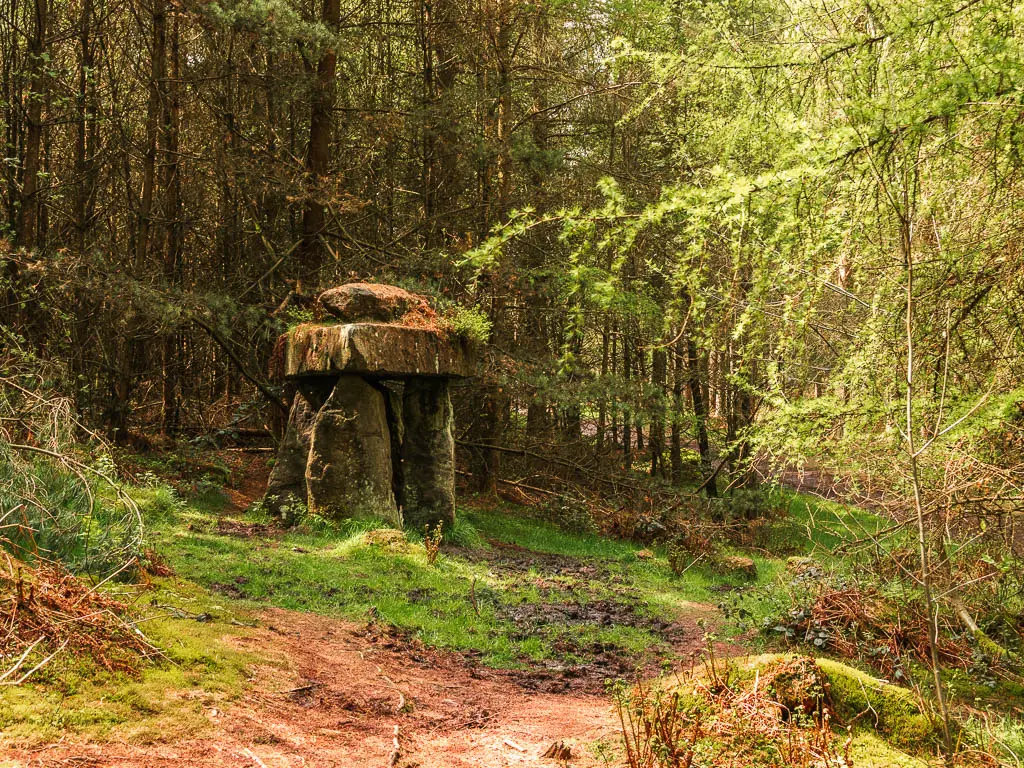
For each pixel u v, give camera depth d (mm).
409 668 6492
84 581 5652
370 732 4941
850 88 4465
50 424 7840
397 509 12258
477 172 19016
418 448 13000
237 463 16156
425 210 19484
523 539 14664
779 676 4930
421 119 17047
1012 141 3779
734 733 4449
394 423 13133
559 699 6238
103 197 19297
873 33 4777
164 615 5898
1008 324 4840
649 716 4906
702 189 3988
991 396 4430
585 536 15719
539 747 4984
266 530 11156
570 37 20578
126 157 17141
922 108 3609
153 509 10289
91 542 6473
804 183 3857
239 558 8992
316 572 8883
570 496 17297
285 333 13141
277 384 16688
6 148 14828
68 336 15070
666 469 21938
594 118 19891
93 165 17203
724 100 6758
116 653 4812
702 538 14695
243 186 17266
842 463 6090
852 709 4867
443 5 19016
